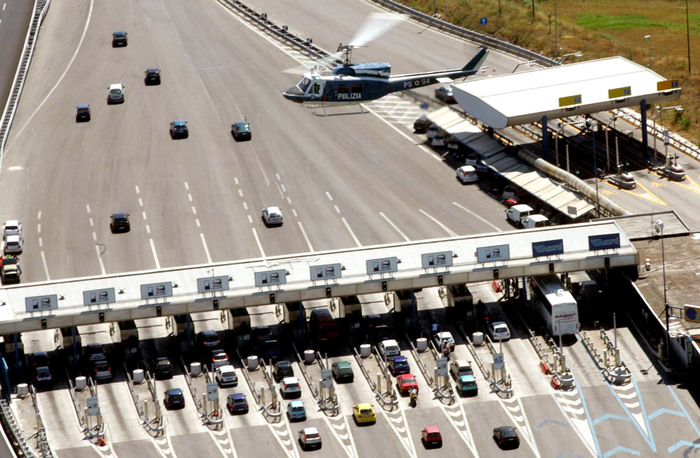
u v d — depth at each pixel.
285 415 188.50
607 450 180.00
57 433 184.50
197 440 182.62
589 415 187.88
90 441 182.62
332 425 185.62
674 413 187.62
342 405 190.75
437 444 180.00
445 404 190.62
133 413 189.62
